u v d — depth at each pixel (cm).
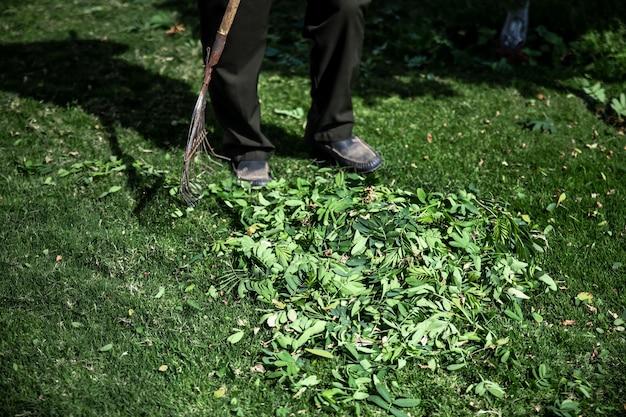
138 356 272
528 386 263
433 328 280
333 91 359
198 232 336
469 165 396
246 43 337
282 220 335
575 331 287
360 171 380
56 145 406
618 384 264
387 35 540
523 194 371
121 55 515
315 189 350
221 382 263
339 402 255
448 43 521
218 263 318
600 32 523
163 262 319
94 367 268
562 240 336
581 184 379
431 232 323
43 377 262
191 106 452
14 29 554
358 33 344
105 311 292
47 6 600
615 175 388
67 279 307
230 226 341
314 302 292
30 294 299
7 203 354
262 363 271
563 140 423
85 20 574
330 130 375
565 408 251
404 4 581
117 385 260
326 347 276
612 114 452
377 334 282
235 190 360
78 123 429
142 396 257
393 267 308
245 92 348
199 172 381
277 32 555
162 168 385
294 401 256
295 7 594
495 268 308
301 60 516
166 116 439
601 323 290
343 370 268
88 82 477
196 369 267
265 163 378
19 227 338
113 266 316
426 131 431
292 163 394
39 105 447
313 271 302
